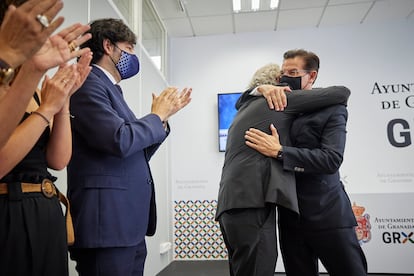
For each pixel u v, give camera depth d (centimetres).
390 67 426
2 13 72
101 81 116
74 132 112
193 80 461
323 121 133
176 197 436
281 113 134
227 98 443
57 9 59
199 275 351
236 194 121
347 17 423
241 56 457
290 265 145
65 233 89
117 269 104
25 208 78
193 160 441
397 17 427
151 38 401
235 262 121
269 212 120
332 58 438
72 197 107
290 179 122
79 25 77
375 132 415
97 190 105
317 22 436
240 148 131
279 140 130
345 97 134
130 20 327
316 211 133
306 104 133
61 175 169
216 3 388
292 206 116
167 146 424
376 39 434
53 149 93
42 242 80
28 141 75
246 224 118
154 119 116
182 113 453
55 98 83
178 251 424
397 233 374
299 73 151
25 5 56
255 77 153
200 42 468
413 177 400
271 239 117
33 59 65
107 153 105
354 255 131
